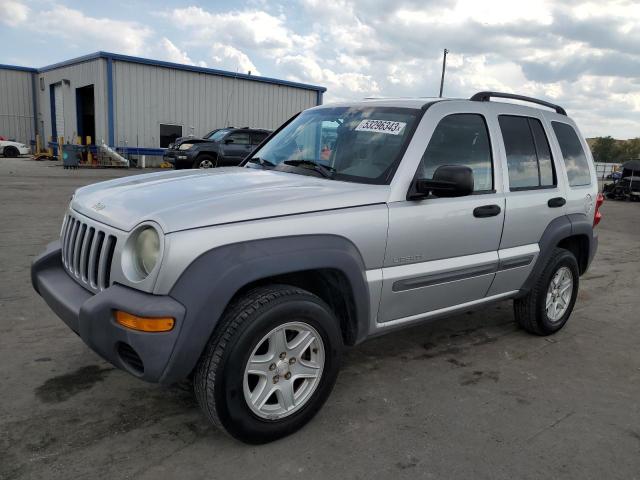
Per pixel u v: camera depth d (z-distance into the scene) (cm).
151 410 301
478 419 312
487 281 379
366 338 319
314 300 275
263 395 266
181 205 260
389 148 333
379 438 286
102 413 296
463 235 349
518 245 396
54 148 2972
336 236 284
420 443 283
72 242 303
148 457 259
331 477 251
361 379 357
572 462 273
